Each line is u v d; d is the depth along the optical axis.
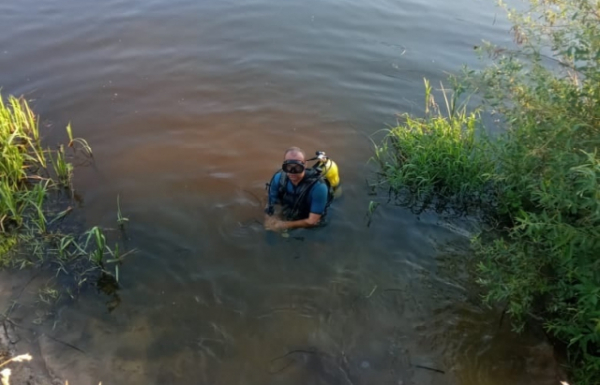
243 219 5.11
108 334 3.99
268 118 6.62
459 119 5.95
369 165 5.86
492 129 6.21
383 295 4.40
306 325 4.13
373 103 6.91
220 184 5.53
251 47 8.19
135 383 3.64
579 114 3.57
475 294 4.40
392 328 4.12
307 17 9.17
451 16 9.22
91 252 4.64
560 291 3.78
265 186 5.52
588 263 3.28
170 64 7.67
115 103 6.77
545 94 3.89
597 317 3.35
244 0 9.77
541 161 3.95
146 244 4.80
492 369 3.80
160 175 5.62
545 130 3.78
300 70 7.62
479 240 4.45
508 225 5.07
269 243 4.86
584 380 3.58
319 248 4.83
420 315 4.23
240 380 3.70
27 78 7.15
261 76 7.46
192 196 5.36
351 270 4.63
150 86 7.16
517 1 9.38
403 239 4.95
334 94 7.10
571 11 4.61
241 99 6.98
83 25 8.62
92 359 3.78
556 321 3.96
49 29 8.45
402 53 8.02
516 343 3.97
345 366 3.82
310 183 4.88
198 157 5.91
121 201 5.25
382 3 9.76
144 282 4.44
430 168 5.45
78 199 5.25
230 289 4.42
